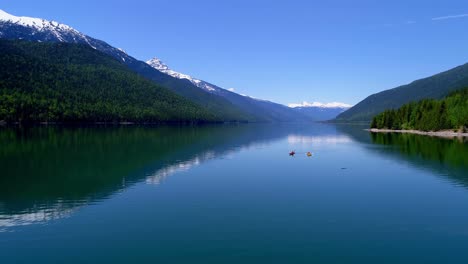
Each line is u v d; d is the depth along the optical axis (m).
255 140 122.50
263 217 31.89
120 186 43.44
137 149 82.06
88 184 44.22
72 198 37.69
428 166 60.94
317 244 25.95
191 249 24.94
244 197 38.84
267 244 25.88
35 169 54.12
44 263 22.89
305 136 154.00
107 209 33.97
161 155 71.88
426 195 40.16
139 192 40.62
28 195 38.78
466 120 154.62
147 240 26.45
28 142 93.62
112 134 133.62
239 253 24.36
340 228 29.23
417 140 123.12
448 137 138.62
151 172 52.84
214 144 100.88
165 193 40.25
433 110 173.00
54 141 98.00
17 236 27.23
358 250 24.98
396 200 37.97
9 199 37.12
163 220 30.84
